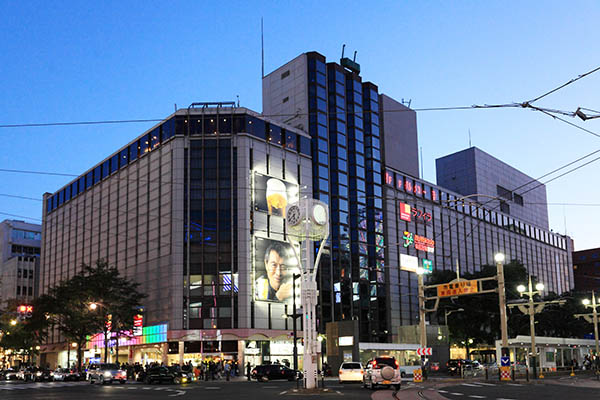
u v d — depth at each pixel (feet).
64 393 112.27
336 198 294.66
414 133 361.51
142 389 127.24
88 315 221.87
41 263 371.56
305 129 295.89
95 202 319.47
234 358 238.48
